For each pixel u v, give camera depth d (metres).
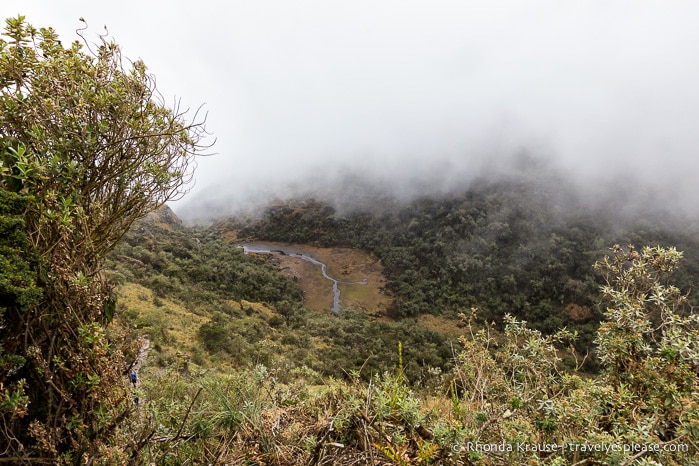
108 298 2.02
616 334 2.61
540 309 55.72
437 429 1.90
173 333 19.34
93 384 1.68
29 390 1.65
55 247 1.68
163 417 2.47
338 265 80.25
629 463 1.63
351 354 26.34
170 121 2.22
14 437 1.49
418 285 65.19
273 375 3.10
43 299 1.62
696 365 2.18
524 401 2.21
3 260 1.45
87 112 1.88
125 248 39.12
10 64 1.72
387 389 2.35
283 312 45.31
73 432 1.70
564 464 1.79
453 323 53.88
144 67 2.14
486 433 2.14
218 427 2.46
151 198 2.24
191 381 3.59
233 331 24.00
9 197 1.52
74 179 1.82
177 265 43.75
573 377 2.46
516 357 2.57
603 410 2.24
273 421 2.36
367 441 1.96
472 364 2.64
